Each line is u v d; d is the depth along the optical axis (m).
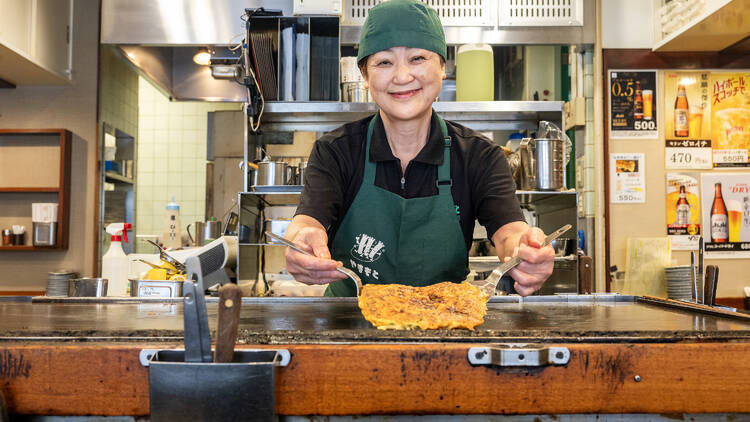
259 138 3.37
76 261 3.52
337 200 1.51
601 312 1.22
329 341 0.87
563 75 3.65
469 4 3.32
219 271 2.35
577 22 3.31
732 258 3.28
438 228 1.52
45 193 3.62
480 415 0.83
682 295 2.88
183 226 5.34
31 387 0.80
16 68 3.24
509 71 3.86
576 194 2.72
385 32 1.31
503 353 0.79
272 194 2.87
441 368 0.81
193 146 5.40
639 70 3.31
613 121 3.31
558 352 0.81
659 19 3.26
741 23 2.85
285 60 3.03
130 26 3.47
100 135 3.56
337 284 1.65
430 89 1.35
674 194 3.29
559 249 2.74
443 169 1.52
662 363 0.82
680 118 3.31
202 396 0.74
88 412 0.80
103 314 1.19
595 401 0.81
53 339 0.87
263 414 0.74
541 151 2.71
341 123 3.40
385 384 0.81
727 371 0.82
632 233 3.29
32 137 3.61
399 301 1.08
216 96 4.40
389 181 1.54
